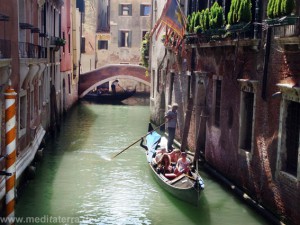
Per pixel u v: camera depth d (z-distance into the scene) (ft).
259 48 31.22
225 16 38.06
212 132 41.63
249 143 34.04
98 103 102.32
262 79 30.71
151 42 79.66
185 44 48.80
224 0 38.06
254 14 32.24
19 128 35.19
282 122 28.12
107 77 104.06
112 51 120.98
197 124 45.96
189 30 45.65
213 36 38.40
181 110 52.90
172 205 34.06
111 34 120.26
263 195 30.86
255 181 32.07
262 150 30.94
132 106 98.43
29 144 41.01
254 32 31.35
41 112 52.31
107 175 42.19
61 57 75.97
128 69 103.71
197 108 45.73
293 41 25.82
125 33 120.78
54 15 65.16
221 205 32.99
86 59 119.85
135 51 120.88
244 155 33.88
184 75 51.52
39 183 39.06
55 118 64.59
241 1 31.35
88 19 118.83
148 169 44.57
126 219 31.22
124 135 63.72
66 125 71.61
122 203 34.47
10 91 22.84
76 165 45.70
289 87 26.40
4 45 28.94
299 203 26.11
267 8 27.78
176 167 37.27
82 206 33.65
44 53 49.44
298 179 26.20
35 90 45.83
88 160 47.98
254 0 32.17
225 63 38.06
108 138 61.16
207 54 42.96
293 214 26.84
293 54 26.71
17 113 34.50
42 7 52.08
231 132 36.58
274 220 28.63
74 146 55.36
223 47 38.01
